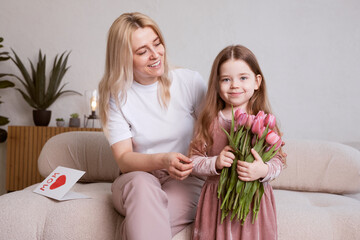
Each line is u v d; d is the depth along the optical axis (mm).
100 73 3521
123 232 1107
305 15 3350
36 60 3549
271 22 3387
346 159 1858
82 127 3371
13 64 3539
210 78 1370
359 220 1249
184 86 1543
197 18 3471
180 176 1180
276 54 3379
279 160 1235
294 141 1997
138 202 1104
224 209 1146
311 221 1266
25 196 1428
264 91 1354
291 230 1249
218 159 1175
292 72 3361
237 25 3424
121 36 1375
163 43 1458
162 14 3498
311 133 3336
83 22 3539
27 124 3525
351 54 3301
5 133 3289
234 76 1271
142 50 1372
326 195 1782
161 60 1419
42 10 3561
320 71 3332
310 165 1890
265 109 1352
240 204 1109
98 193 1590
